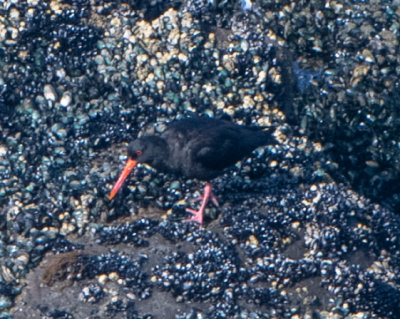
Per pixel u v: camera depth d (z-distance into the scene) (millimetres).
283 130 13984
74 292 11125
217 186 12836
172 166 12117
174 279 11344
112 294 11148
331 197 12797
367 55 14609
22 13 14141
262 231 12195
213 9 14891
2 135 12906
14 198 12203
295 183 13273
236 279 11555
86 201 12297
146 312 11023
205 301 11305
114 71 14039
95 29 14438
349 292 11648
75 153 13023
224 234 12195
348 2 15336
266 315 11258
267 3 15125
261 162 13258
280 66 14711
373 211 12945
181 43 14352
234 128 12305
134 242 11867
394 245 12703
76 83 13695
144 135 13172
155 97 13914
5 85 13375
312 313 11430
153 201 12531
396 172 14188
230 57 14453
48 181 12500
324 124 14297
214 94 14102
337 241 12242
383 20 15062
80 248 11773
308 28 15016
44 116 13273
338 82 14516
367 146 14211
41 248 11641
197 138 11844
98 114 13508
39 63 13789
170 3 14953
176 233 11992
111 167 12883
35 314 10883
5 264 11406
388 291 11758
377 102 14273
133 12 14766
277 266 11742
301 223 12477
